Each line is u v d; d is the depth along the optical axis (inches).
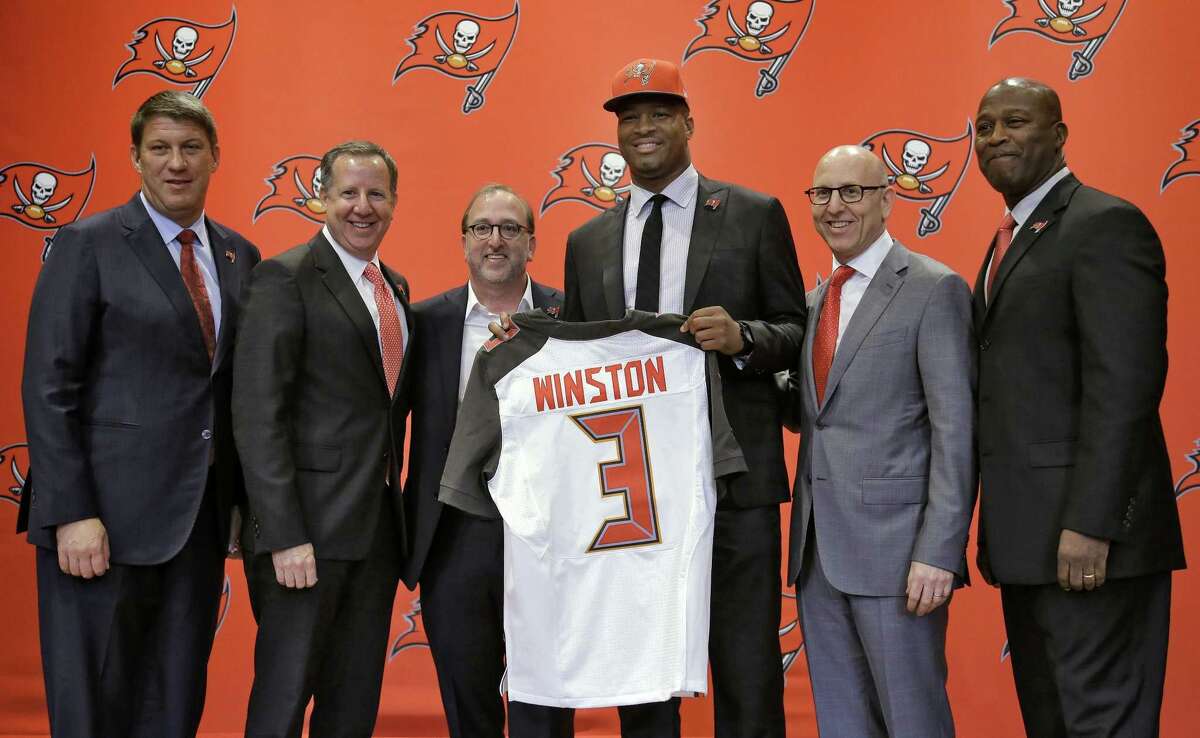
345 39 152.6
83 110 152.6
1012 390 92.4
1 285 151.1
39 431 95.7
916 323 95.8
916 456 95.9
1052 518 89.6
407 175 151.6
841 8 147.3
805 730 143.8
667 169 103.8
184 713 101.0
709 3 149.2
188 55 152.8
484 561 107.1
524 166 150.9
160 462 99.1
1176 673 136.6
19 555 148.8
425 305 114.7
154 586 101.1
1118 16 140.6
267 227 151.6
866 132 146.2
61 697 96.2
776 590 99.3
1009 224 98.3
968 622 142.2
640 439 97.9
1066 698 89.9
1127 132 140.2
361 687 103.8
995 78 143.7
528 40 151.6
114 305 99.3
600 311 105.7
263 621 100.7
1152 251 89.0
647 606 96.0
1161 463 91.6
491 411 100.1
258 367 99.4
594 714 146.7
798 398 106.9
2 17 153.1
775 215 103.2
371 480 102.6
